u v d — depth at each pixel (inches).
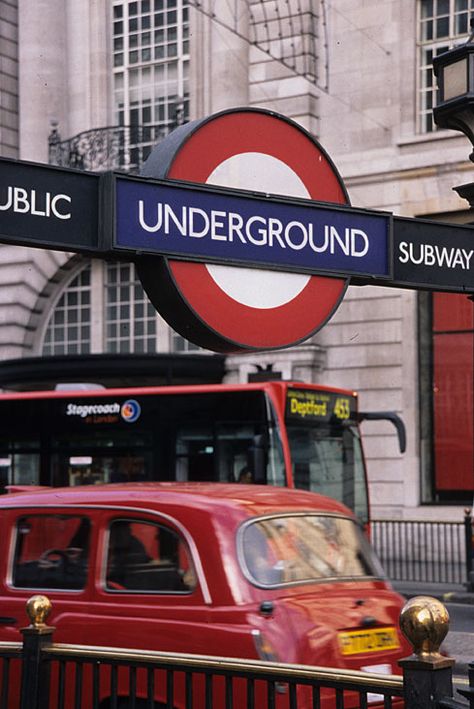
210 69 949.8
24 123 971.3
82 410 737.6
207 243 132.5
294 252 139.8
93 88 956.6
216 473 687.1
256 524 276.4
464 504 900.6
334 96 937.5
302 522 290.2
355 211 146.2
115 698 191.9
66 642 280.7
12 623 291.7
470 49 171.6
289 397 682.2
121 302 1043.3
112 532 285.7
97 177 128.0
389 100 919.7
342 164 931.3
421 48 923.4
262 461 647.8
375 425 928.3
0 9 965.8
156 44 964.6
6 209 122.2
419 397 922.7
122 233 126.7
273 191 139.6
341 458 701.3
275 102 940.0
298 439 681.0
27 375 982.4
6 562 299.3
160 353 954.7
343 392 716.0
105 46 953.5
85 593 283.0
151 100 962.7
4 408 761.6
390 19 923.4
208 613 262.8
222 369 963.3
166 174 130.3
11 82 973.8
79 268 1058.7
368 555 302.8
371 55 927.7
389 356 923.4
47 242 124.3
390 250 149.3
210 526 270.8
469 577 740.7
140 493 288.0
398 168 908.6
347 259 144.9
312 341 935.0
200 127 133.2
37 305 1056.8
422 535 885.8
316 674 162.7
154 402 715.4
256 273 136.6
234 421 687.1
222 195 134.3
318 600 271.4
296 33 933.2
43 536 296.7
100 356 955.3
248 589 263.4
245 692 244.5
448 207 890.1
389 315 925.8
